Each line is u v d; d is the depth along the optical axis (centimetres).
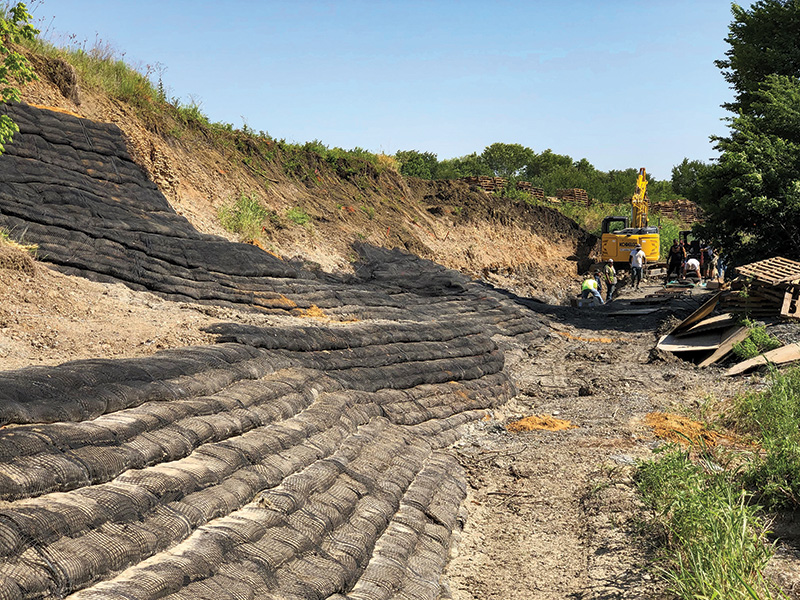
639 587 478
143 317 823
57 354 621
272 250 1789
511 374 1274
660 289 2628
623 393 1081
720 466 665
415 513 564
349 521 494
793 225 1956
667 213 5181
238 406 552
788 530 541
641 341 1680
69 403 435
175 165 1767
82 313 763
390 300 1530
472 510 648
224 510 419
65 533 322
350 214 2536
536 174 7444
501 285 2991
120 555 331
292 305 1238
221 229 1705
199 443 475
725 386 1088
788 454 614
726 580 420
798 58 2273
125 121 1659
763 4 2375
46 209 1062
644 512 596
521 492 683
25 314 689
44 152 1214
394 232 2691
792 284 1355
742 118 2088
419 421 833
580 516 614
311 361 805
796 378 896
